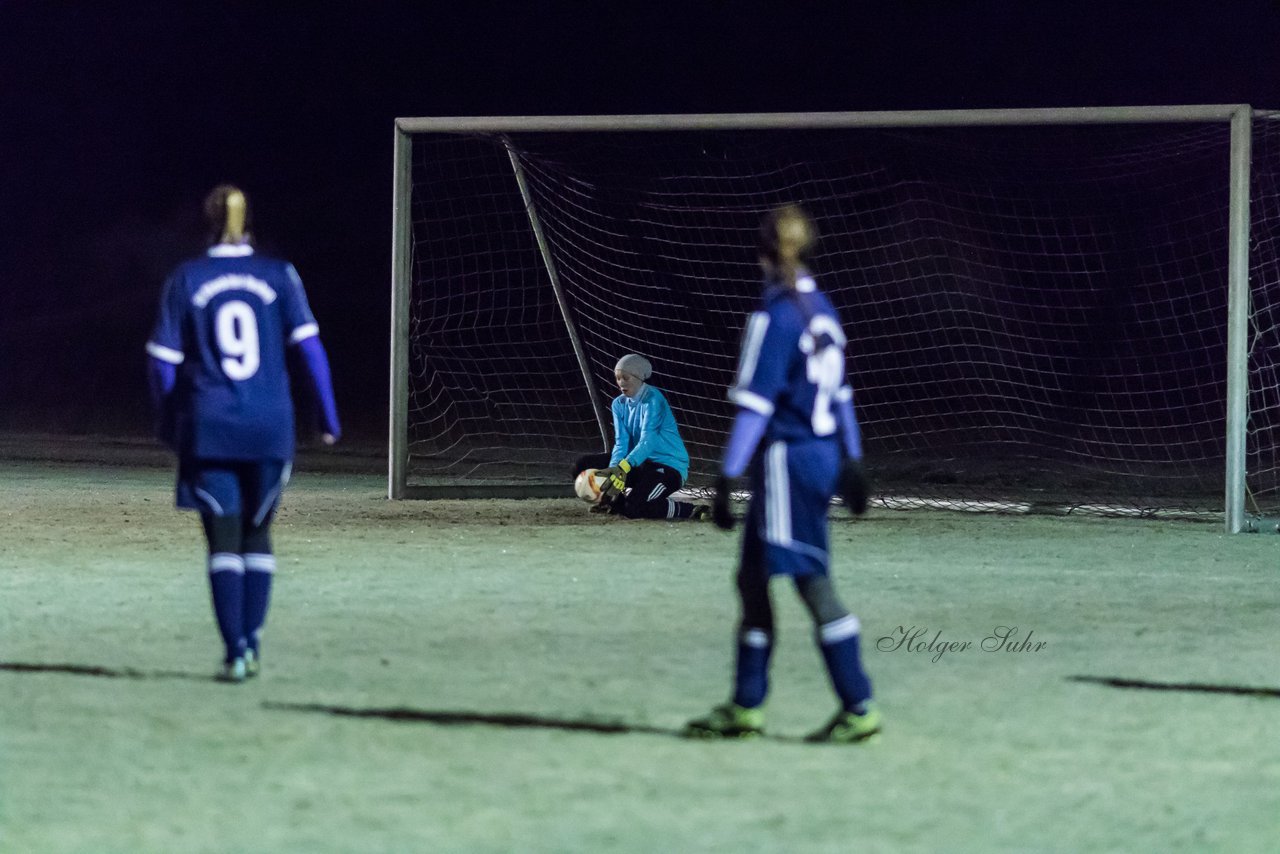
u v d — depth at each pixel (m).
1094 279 103.19
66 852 16.59
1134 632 30.61
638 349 100.38
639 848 16.80
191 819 17.77
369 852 16.61
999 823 17.86
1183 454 79.06
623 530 47.91
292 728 22.03
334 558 40.81
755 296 106.75
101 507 52.62
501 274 119.38
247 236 25.89
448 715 22.94
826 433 20.89
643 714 23.12
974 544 45.03
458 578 37.28
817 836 17.30
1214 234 101.75
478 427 89.50
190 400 25.08
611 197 110.00
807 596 21.34
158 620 30.97
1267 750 21.36
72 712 22.89
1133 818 18.12
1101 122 50.50
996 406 92.31
